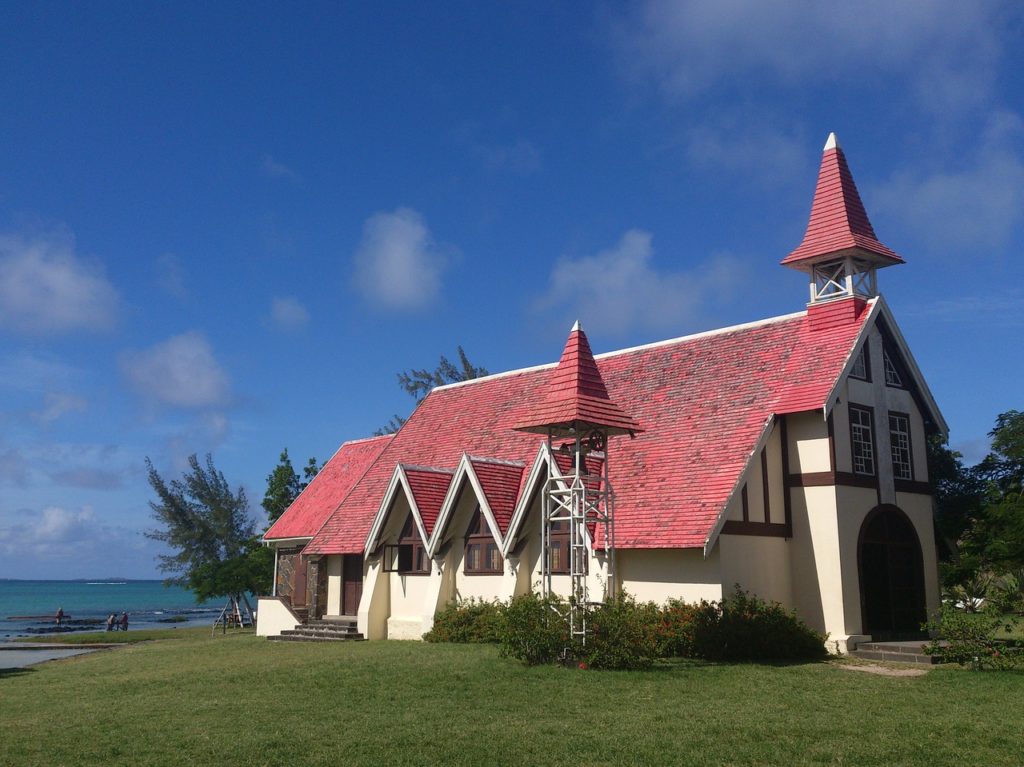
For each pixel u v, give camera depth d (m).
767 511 25.41
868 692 17.33
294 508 42.81
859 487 25.98
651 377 31.20
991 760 12.14
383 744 13.00
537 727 14.07
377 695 17.30
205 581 50.84
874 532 26.30
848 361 26.06
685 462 26.36
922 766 11.86
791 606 25.53
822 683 18.41
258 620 37.22
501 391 36.66
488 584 29.31
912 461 28.16
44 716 16.56
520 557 27.97
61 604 147.12
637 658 20.47
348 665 21.81
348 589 34.75
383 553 32.50
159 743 13.47
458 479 29.70
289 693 17.94
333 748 12.80
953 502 33.38
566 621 20.92
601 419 21.95
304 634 33.19
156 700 17.84
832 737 13.42
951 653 21.47
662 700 16.47
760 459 25.58
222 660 25.41
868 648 23.53
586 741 13.11
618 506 26.31
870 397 27.09
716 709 15.56
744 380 28.09
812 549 25.44
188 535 64.19
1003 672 20.12
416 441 37.72
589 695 16.95
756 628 22.48
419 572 31.55
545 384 34.88
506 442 33.09
